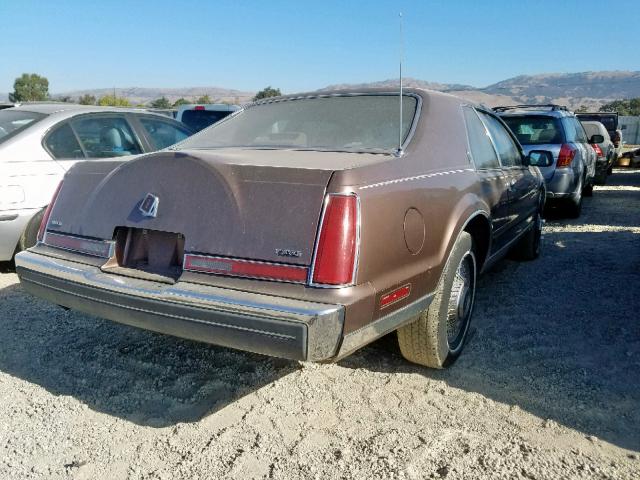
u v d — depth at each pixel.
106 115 5.86
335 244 2.40
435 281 3.04
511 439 2.69
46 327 4.07
